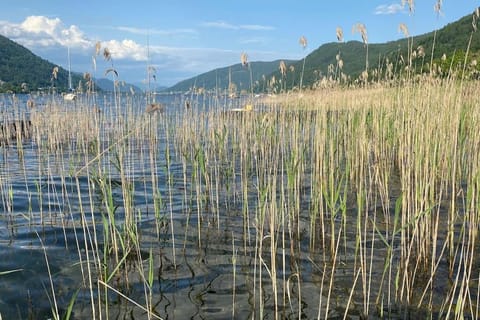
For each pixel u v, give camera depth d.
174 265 4.67
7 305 3.72
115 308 3.72
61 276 4.36
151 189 8.23
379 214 6.46
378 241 5.37
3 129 14.19
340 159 8.30
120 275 4.42
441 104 7.62
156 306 3.75
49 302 3.80
